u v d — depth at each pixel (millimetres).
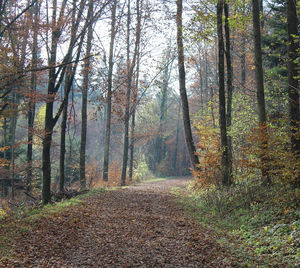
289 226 8148
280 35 17609
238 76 31328
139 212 12969
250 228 9359
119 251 7602
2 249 7523
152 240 8594
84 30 13539
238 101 18562
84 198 16234
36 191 23312
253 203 11516
